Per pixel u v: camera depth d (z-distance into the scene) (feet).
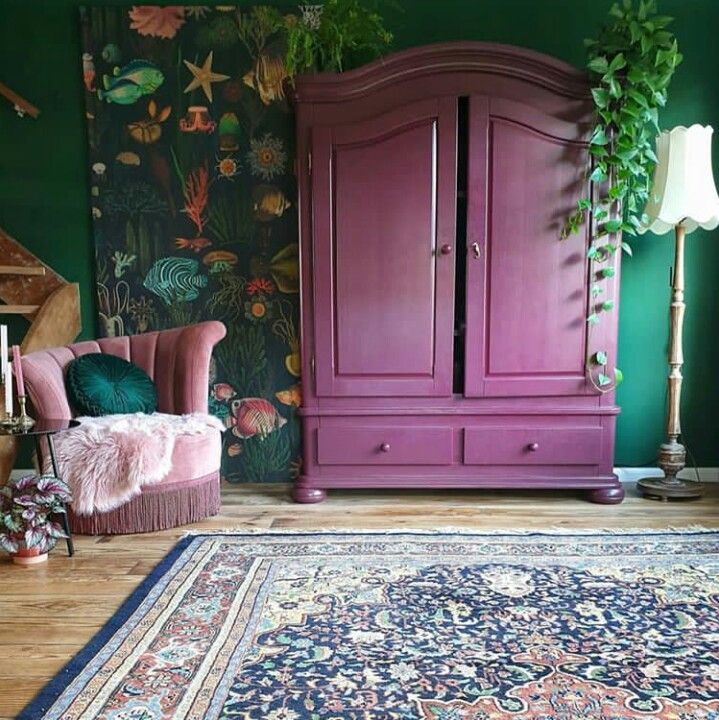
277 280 10.29
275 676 4.93
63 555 7.37
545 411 9.04
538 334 8.96
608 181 8.67
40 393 8.01
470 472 9.18
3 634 5.63
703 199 8.74
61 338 10.05
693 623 5.70
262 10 9.82
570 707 4.55
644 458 10.45
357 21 8.91
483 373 9.02
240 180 10.15
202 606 6.06
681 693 4.71
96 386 8.57
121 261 10.27
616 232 8.77
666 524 8.27
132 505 7.98
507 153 8.68
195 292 10.32
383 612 5.92
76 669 5.04
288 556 7.25
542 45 9.87
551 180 8.71
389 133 8.70
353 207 8.82
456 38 9.89
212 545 7.59
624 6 8.57
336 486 9.23
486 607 6.01
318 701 4.63
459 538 7.77
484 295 8.90
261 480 10.49
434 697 4.67
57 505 7.26
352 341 9.02
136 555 7.36
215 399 10.46
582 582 6.51
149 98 10.00
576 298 8.91
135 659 5.17
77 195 10.23
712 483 10.26
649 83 8.26
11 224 10.27
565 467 9.15
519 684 4.83
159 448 7.91
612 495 9.09
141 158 10.11
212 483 8.70
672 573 6.72
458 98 8.66
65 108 10.07
